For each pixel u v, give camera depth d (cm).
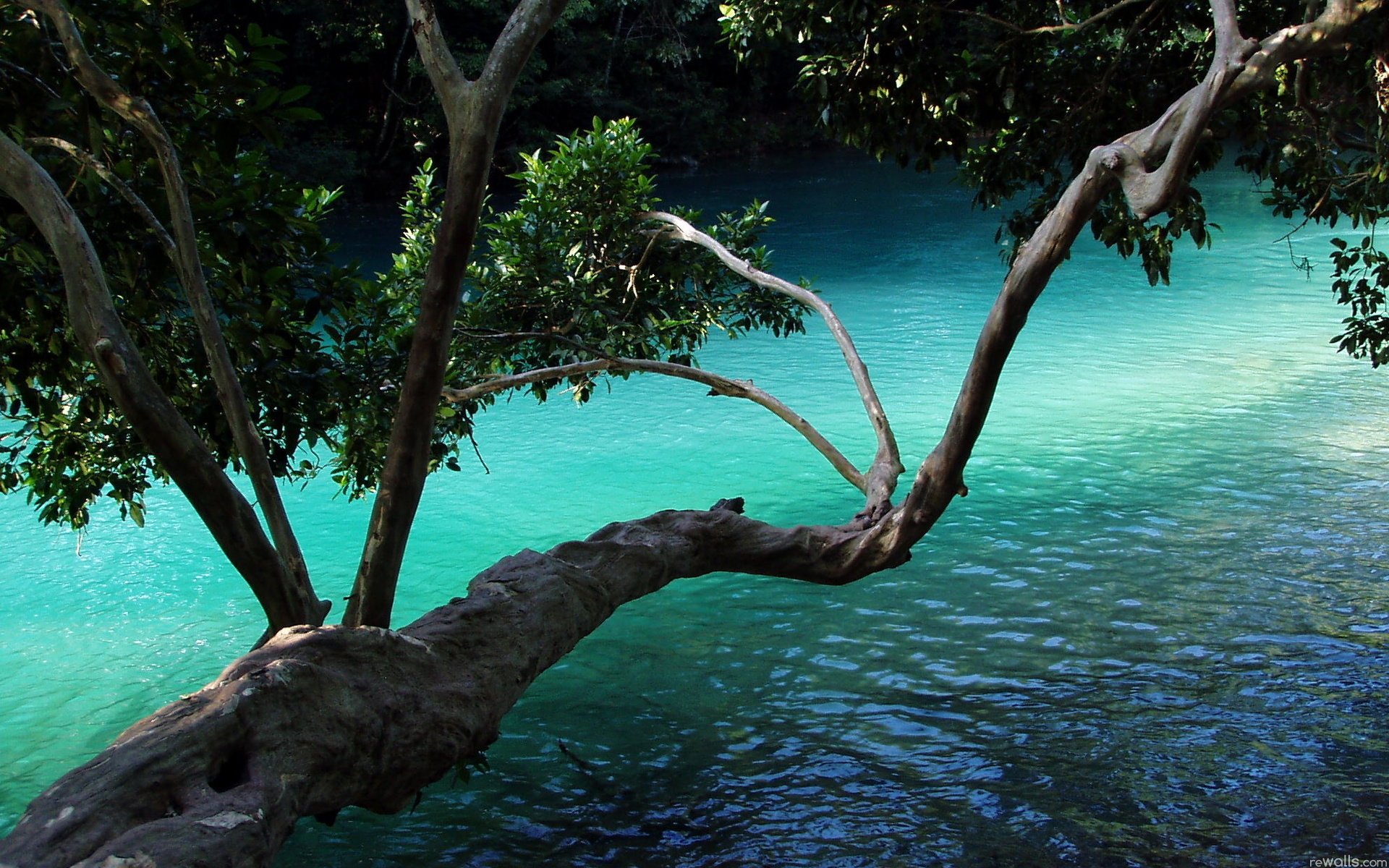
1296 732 773
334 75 3741
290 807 319
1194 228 794
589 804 721
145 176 504
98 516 1262
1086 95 824
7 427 1381
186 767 304
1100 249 2830
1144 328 2030
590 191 927
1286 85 841
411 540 1179
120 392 376
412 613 1012
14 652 935
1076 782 722
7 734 802
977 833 670
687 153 4675
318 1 3481
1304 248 2702
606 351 899
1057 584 1035
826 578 546
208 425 562
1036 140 838
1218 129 826
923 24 785
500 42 415
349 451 693
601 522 1221
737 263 820
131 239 503
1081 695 841
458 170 408
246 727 322
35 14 477
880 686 870
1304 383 1656
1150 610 977
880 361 1891
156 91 493
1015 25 776
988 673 880
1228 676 859
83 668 905
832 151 5162
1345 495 1224
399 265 888
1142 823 673
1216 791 703
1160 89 843
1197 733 778
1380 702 809
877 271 2636
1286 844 644
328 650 358
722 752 784
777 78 5144
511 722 832
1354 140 843
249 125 485
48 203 372
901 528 528
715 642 955
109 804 286
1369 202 855
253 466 432
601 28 4447
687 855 662
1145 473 1312
